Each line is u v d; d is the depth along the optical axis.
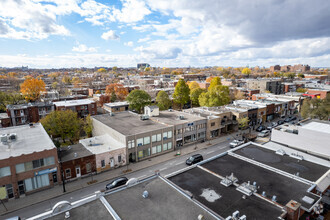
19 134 42.16
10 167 31.05
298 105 92.75
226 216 19.77
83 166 38.06
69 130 53.38
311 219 24.33
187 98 87.75
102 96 96.75
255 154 35.09
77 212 18.38
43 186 34.41
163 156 47.88
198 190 24.19
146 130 47.06
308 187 25.09
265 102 84.19
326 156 36.91
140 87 122.06
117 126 50.91
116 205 19.34
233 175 27.98
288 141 41.84
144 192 20.45
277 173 28.50
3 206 30.36
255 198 22.59
